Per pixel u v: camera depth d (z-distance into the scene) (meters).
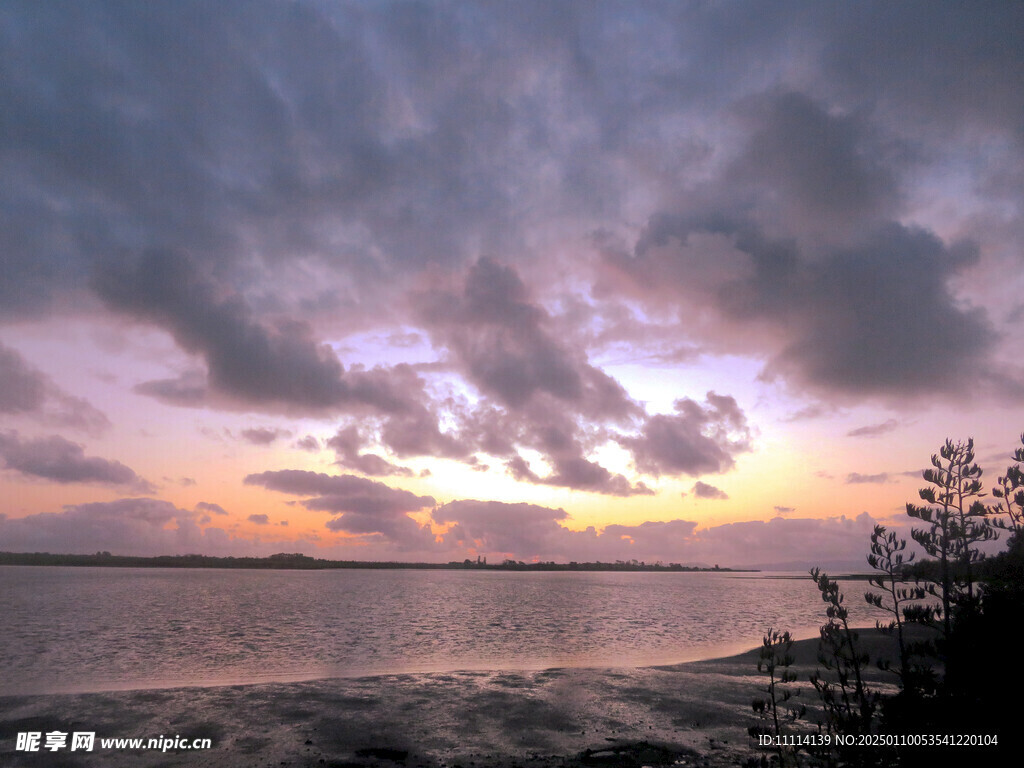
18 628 45.41
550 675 24.44
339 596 98.88
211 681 25.59
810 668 25.94
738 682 23.05
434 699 20.06
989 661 8.63
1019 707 8.30
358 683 22.42
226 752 14.66
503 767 14.00
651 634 46.28
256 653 34.06
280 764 13.95
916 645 9.62
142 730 16.19
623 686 22.28
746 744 15.52
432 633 45.34
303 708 18.61
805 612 71.44
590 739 16.05
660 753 14.88
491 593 119.81
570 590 140.38
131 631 44.34
